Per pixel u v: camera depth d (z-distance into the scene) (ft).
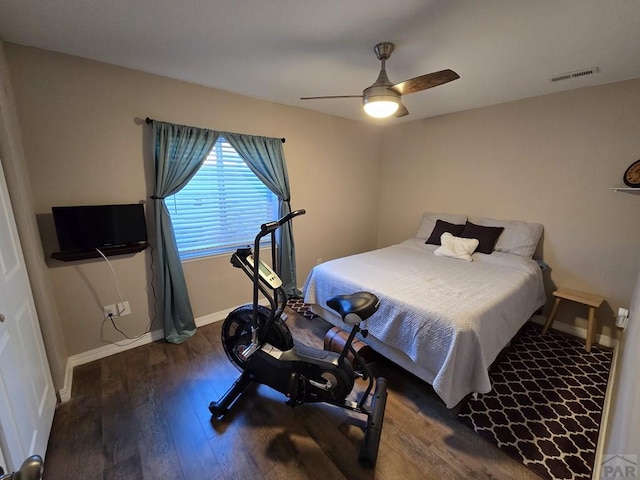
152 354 7.73
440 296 6.55
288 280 11.15
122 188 7.41
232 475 4.55
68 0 4.49
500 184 10.39
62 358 6.53
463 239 10.04
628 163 7.86
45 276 6.28
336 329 7.61
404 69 7.22
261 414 5.74
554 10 4.78
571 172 8.80
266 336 5.88
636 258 7.95
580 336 8.87
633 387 3.35
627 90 7.69
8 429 3.63
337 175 12.64
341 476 4.54
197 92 8.29
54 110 6.36
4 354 3.81
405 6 4.72
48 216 6.50
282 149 10.34
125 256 7.68
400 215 13.96
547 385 6.64
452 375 5.24
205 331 8.95
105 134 7.03
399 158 13.61
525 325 9.12
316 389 5.34
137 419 5.59
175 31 5.48
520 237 9.49
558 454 4.91
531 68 7.11
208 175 9.11
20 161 5.68
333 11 4.85
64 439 5.14
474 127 10.82
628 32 5.41
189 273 9.00
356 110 11.28
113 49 6.18
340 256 13.56
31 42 5.81
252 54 6.45
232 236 9.93
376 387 5.76
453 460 4.81
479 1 4.56
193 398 6.16
